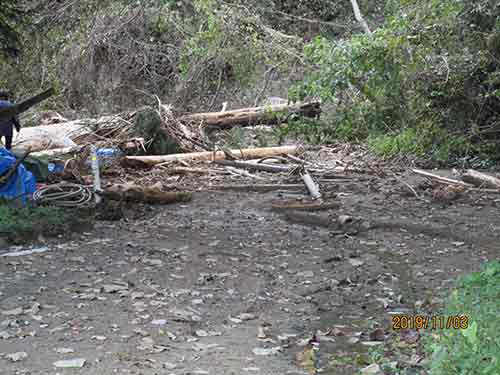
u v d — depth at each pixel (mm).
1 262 7512
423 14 14953
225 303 6426
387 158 14922
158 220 9836
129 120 15703
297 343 5461
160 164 14039
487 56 14758
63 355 5074
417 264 7738
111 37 19672
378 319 6047
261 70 20078
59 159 13141
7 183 10117
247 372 4844
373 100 15516
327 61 14922
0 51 13430
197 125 16734
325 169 13688
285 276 7316
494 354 4316
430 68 15000
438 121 15219
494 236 8828
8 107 8703
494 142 14734
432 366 4488
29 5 18391
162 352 5184
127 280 6980
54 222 8766
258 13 22844
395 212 10312
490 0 14445
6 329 5598
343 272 7469
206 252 8156
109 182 12516
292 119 16250
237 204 10938
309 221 9781
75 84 20000
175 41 20391
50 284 6820
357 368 4949
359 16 20656
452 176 13219
